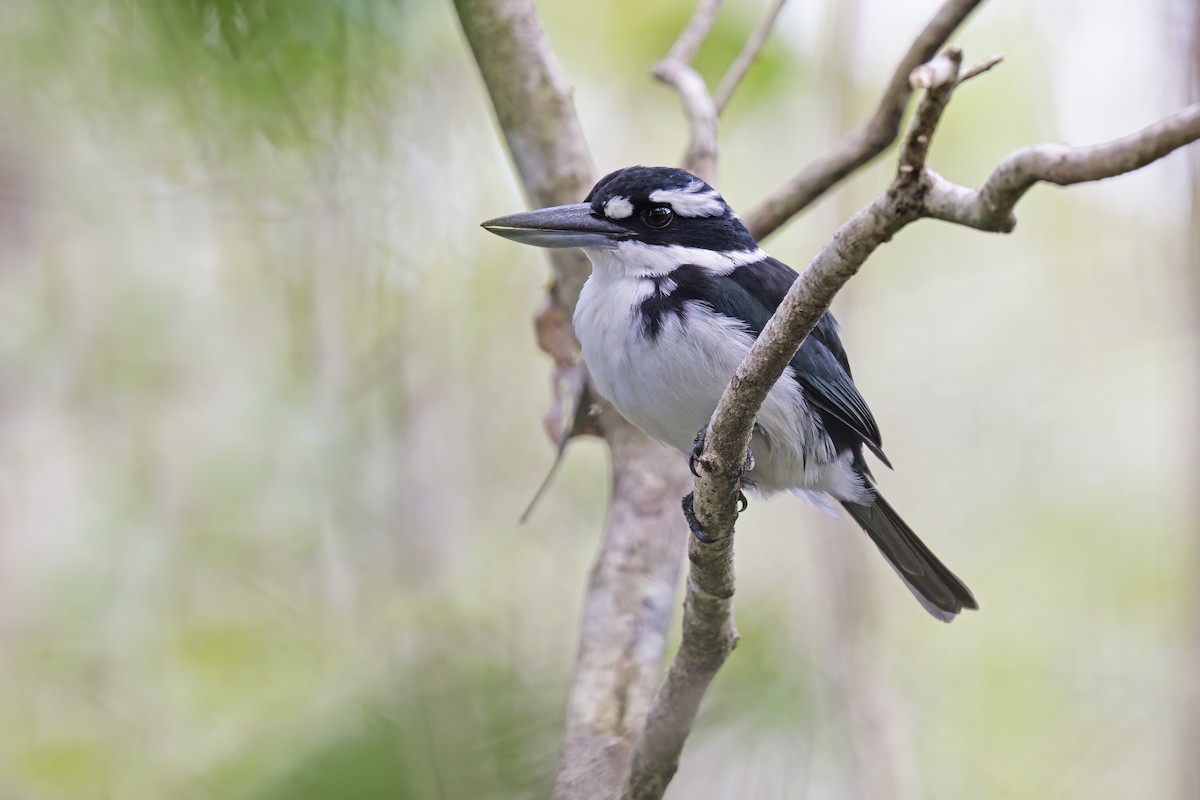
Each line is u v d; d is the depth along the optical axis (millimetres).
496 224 8352
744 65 10180
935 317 14727
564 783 7434
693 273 8195
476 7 8836
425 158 7727
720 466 6012
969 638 13766
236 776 10273
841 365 8836
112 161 7574
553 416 9148
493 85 8961
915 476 14281
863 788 9852
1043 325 14680
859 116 12375
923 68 4582
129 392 11977
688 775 9383
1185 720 11672
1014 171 4645
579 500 11086
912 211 4930
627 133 13430
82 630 11844
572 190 8953
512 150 9086
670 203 8320
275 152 7152
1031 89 13883
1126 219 14711
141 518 11883
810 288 5316
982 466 14227
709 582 6363
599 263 8430
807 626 10609
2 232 11289
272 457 11609
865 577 10680
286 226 9234
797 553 12070
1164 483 14000
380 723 7441
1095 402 14344
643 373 8031
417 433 10516
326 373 10062
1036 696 13500
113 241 11477
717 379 7926
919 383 14484
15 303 11781
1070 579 14000
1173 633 13102
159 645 11680
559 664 8750
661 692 6809
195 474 11867
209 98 6824
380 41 7004
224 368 11992
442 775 7262
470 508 10625
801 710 9734
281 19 6555
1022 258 14852
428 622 8961
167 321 11898
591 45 13477
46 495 12125
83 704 11742
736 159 13766
